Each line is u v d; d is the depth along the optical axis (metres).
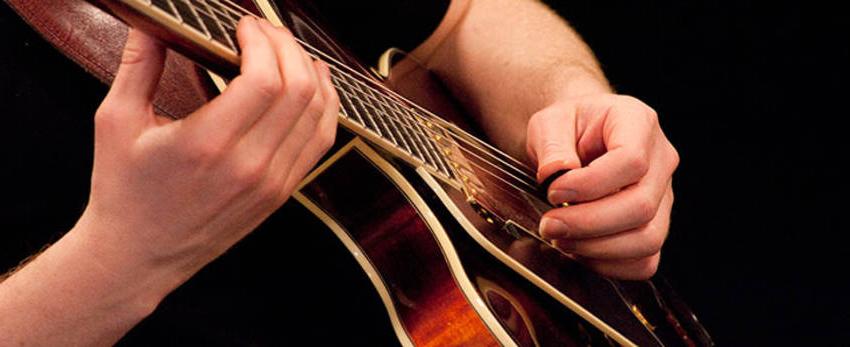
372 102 1.49
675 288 2.16
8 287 1.42
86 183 1.52
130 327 1.43
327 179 1.50
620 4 2.09
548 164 1.58
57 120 1.51
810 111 2.13
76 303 1.42
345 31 1.78
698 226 2.18
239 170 1.40
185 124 1.39
